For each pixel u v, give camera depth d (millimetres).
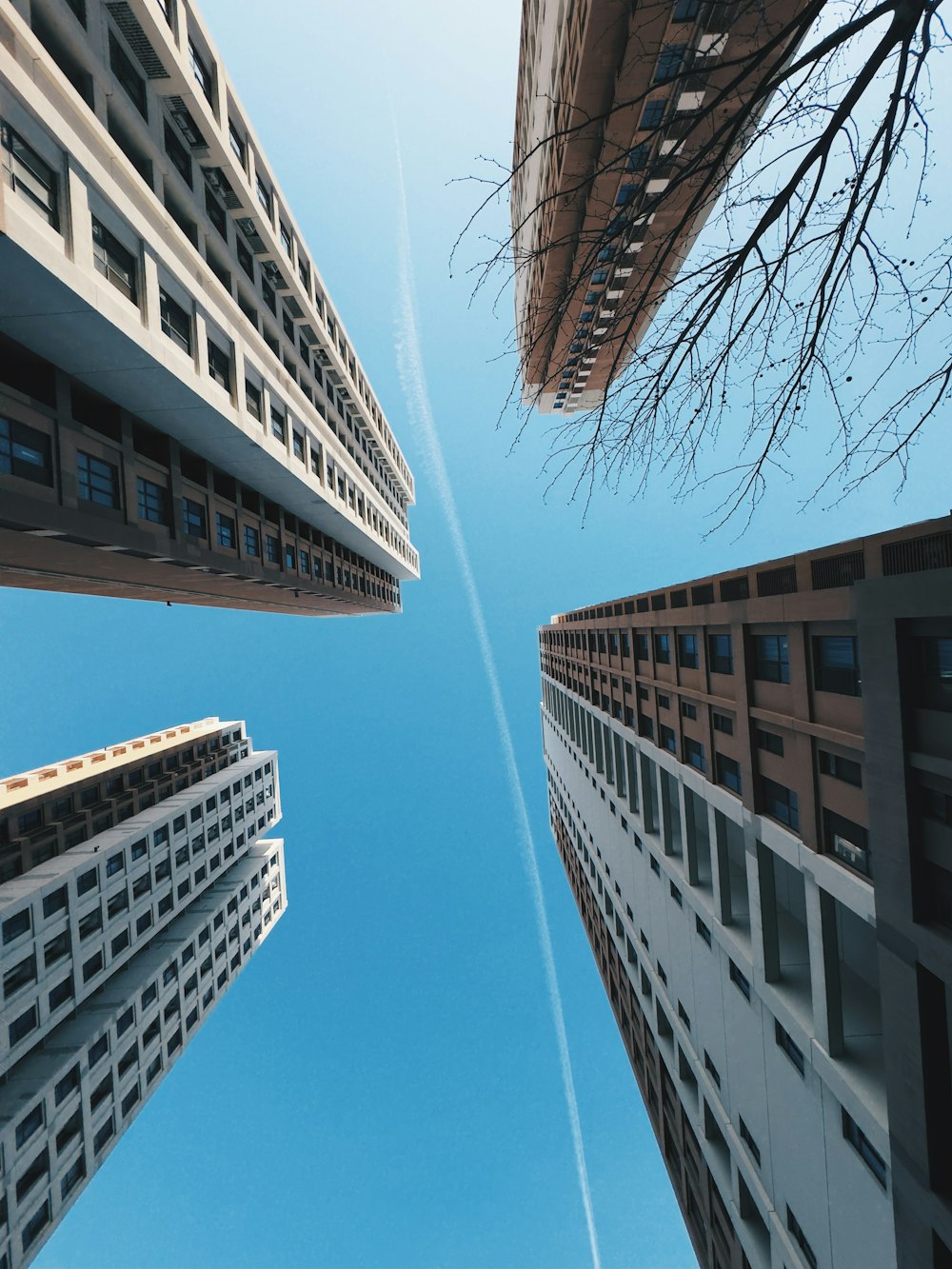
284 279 35719
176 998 53500
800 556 19047
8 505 17094
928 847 13633
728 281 7316
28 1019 37344
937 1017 13625
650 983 40469
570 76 28281
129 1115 45094
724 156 6613
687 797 30906
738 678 23219
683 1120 36031
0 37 15227
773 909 22344
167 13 22406
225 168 27016
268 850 77625
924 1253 13617
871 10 5371
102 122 19547
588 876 62344
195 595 42188
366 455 61812
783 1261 21625
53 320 17219
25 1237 34312
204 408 23781
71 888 41594
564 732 73812
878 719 14750
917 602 13430
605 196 29031
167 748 63344
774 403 8250
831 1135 18641
